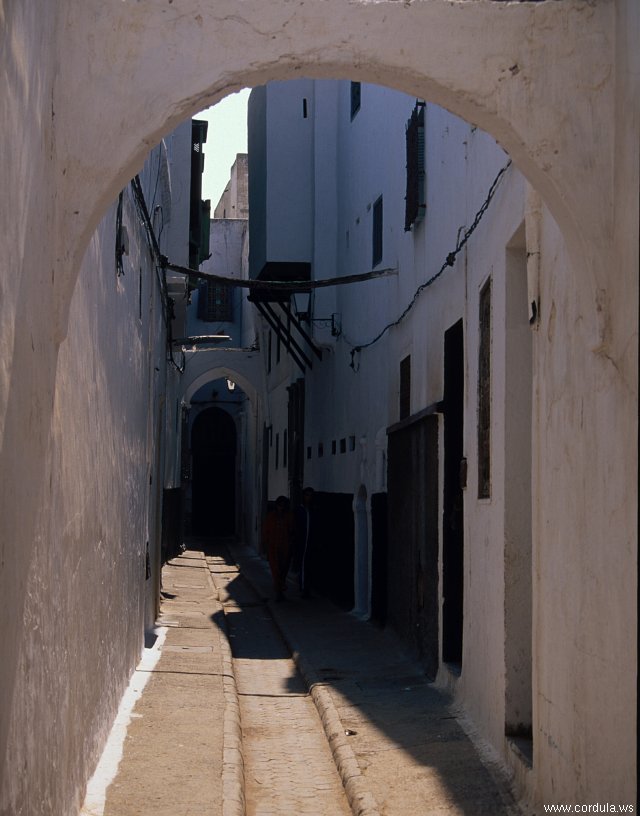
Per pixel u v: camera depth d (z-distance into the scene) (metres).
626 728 4.11
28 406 3.83
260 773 7.05
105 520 6.79
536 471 5.80
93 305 5.89
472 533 7.96
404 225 11.80
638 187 4.17
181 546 26.56
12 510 3.57
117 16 4.54
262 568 24.73
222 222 36.88
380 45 4.70
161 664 10.26
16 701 3.71
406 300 11.72
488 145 7.53
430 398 10.05
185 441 29.95
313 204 18.25
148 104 4.53
